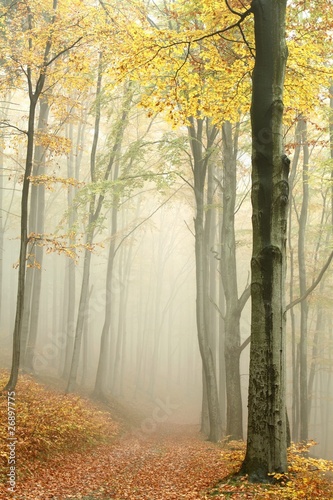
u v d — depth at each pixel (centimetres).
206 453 1327
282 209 773
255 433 740
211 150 1764
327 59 1276
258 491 664
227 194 1752
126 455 1309
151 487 877
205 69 1039
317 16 1116
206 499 672
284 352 759
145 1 2033
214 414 1764
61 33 1370
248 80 1050
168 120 1014
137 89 1770
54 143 1530
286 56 804
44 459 996
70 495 780
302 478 712
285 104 1061
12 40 1445
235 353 1666
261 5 796
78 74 1465
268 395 739
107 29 1345
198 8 1045
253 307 768
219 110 1064
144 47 895
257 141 786
